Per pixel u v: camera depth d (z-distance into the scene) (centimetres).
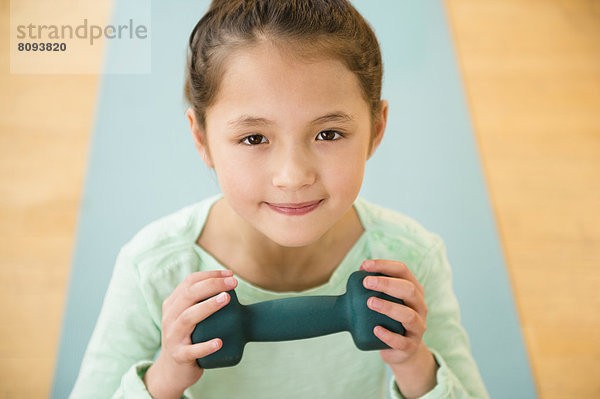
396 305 59
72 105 186
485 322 145
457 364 78
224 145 59
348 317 59
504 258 157
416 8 228
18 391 128
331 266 76
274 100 55
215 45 58
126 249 76
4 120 181
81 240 155
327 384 77
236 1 58
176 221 76
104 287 146
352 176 59
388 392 124
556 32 225
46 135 178
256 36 55
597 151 185
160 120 183
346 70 56
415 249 78
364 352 77
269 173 58
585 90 203
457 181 172
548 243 161
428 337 78
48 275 149
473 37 219
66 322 140
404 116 189
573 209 169
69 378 130
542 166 179
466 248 158
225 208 75
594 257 159
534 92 201
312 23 55
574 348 140
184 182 168
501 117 192
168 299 63
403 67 205
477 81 203
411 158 177
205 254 74
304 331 59
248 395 76
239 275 74
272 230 60
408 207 165
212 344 57
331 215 60
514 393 132
